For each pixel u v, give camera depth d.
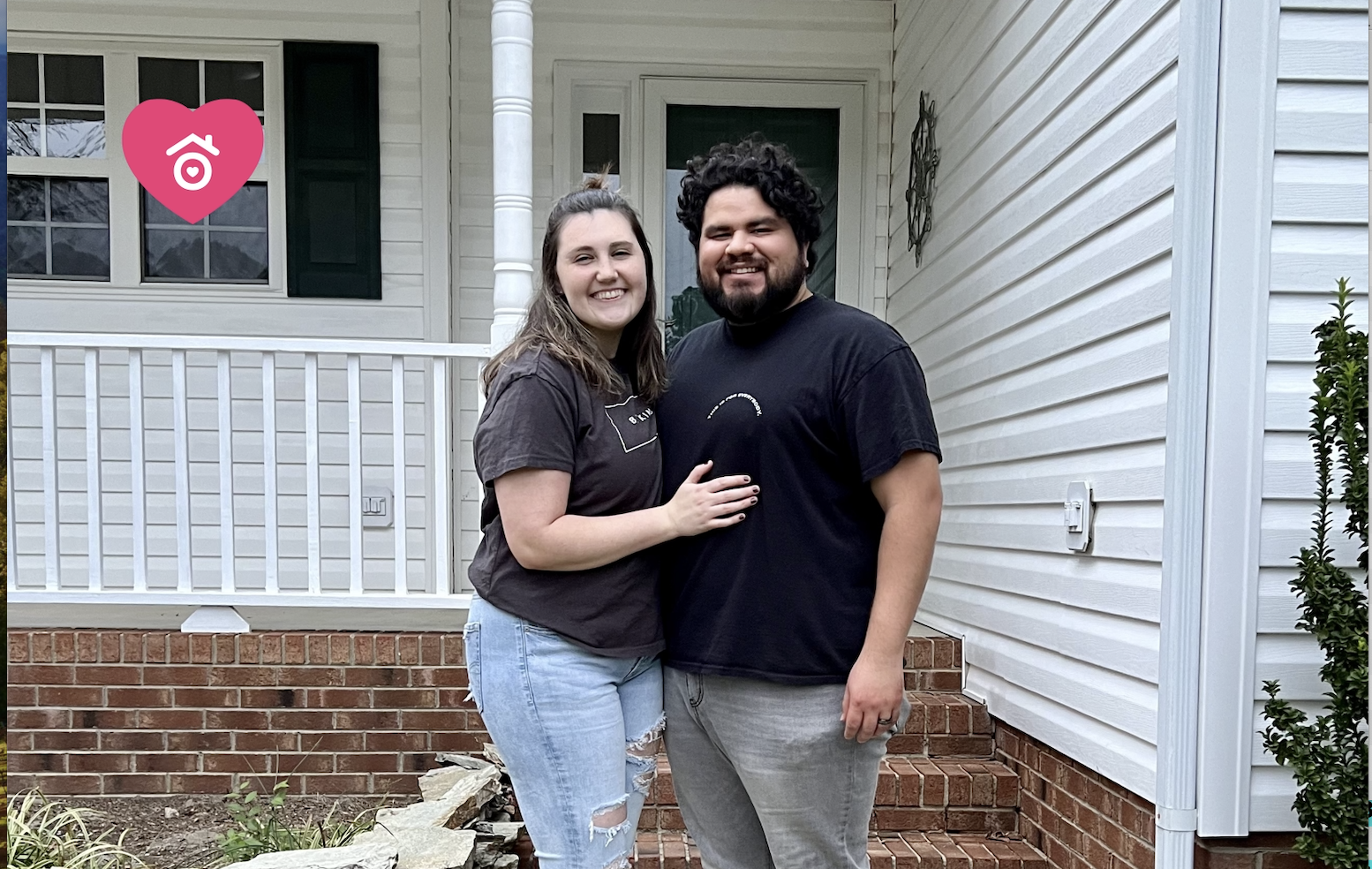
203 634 3.33
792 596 1.61
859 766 1.67
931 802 2.84
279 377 4.06
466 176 4.28
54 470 3.09
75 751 3.31
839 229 4.45
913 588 1.57
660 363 1.78
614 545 1.55
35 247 3.97
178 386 3.11
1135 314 2.22
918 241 3.98
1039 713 2.69
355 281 4.06
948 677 3.28
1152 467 2.15
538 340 1.62
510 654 1.61
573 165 4.31
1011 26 2.99
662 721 1.76
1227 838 2.05
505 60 3.03
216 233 4.05
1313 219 2.02
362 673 3.34
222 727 3.32
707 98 4.36
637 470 1.65
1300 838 1.95
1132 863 2.21
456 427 4.22
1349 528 1.91
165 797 3.30
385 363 4.11
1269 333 2.02
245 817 3.04
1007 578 2.95
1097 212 2.41
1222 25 2.00
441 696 3.34
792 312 1.72
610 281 1.62
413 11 4.05
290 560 4.07
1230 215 2.01
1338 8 2.00
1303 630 1.98
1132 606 2.21
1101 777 2.38
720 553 1.65
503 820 3.04
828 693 1.62
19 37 3.89
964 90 3.42
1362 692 1.88
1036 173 2.79
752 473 1.63
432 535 4.02
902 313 4.25
